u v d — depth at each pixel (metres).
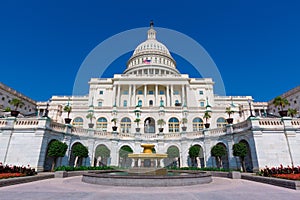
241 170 17.36
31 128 17.17
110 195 6.61
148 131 34.31
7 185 8.64
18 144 16.78
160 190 7.70
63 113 36.38
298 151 16.22
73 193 6.96
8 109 23.61
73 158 20.55
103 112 35.69
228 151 20.36
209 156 22.30
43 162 16.81
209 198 6.27
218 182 10.81
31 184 9.41
